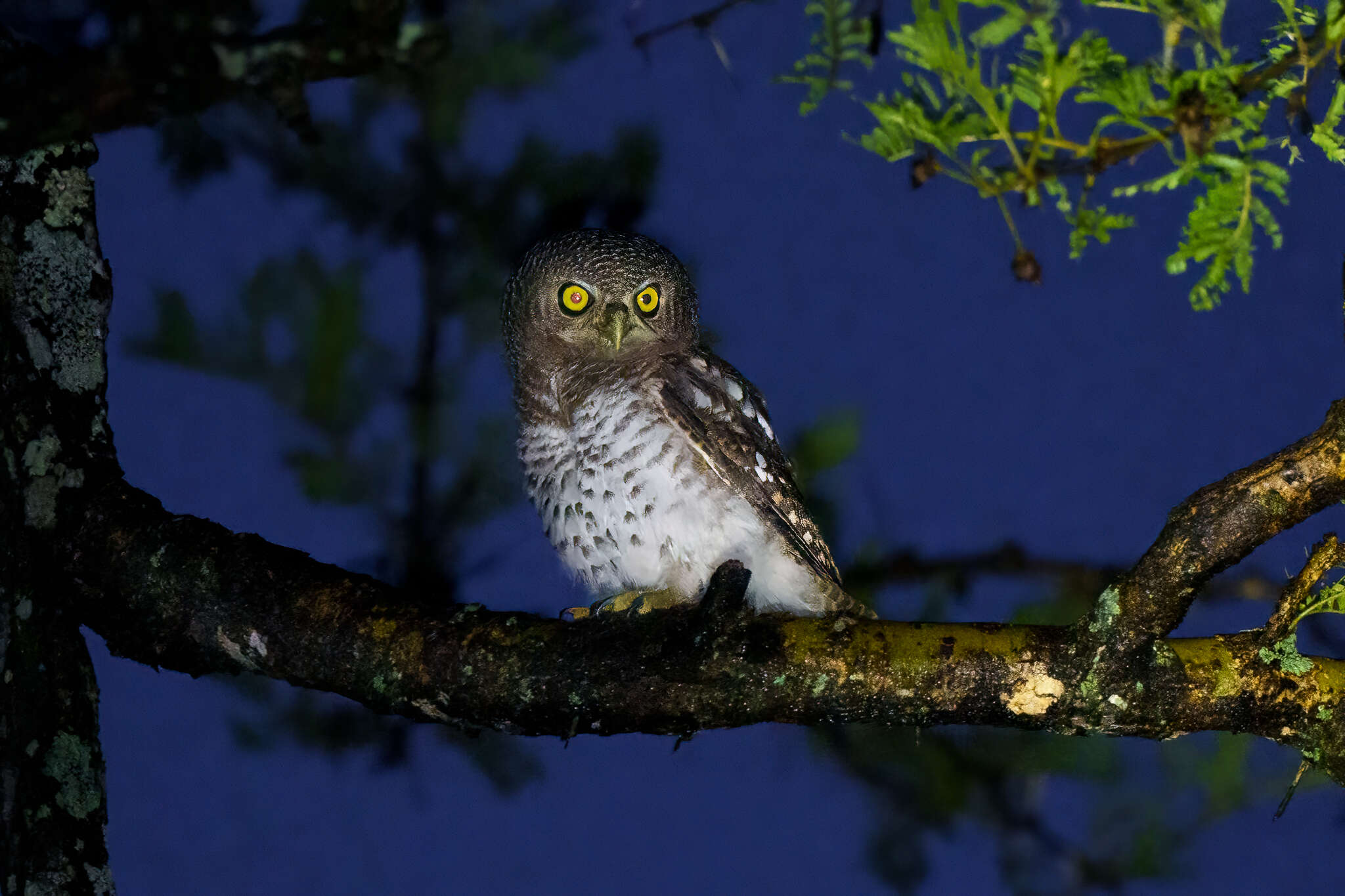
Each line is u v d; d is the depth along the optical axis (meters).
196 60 3.98
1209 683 5.40
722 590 5.37
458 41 6.88
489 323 7.30
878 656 5.55
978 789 7.18
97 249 6.61
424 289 7.21
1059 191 3.72
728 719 5.73
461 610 5.98
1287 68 3.69
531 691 5.73
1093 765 6.95
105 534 6.16
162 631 6.13
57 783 5.88
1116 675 5.38
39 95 3.97
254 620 6.01
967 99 3.73
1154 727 5.50
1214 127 3.57
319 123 7.08
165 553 6.13
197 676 6.32
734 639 5.57
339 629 5.93
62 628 6.12
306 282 6.83
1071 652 5.43
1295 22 3.69
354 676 5.93
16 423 6.12
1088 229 3.69
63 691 6.01
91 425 6.49
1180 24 3.58
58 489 6.23
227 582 6.07
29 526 6.09
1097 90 3.65
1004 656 5.48
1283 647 5.44
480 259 7.31
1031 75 3.64
